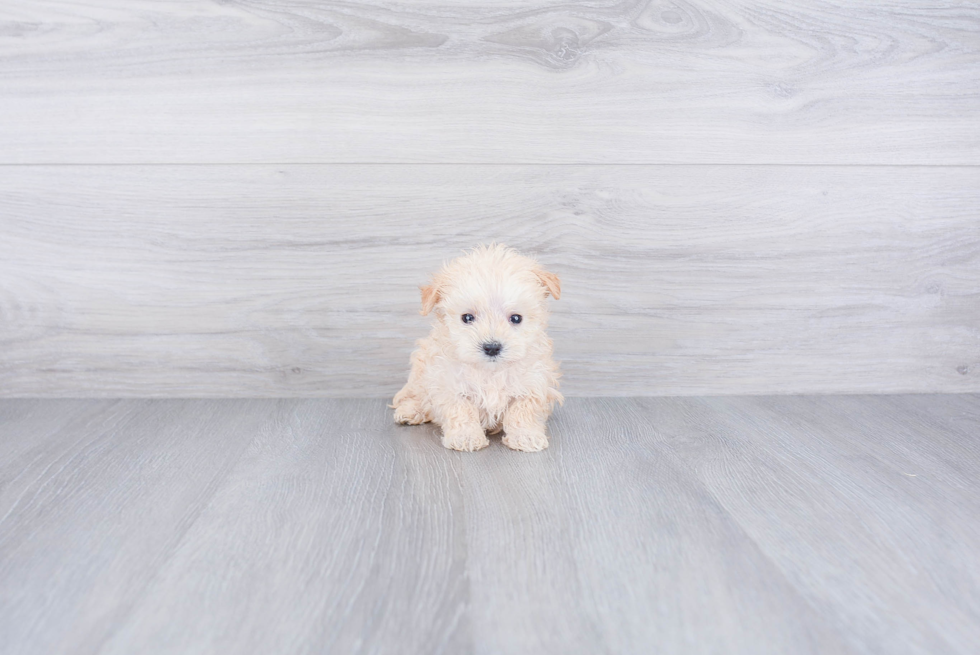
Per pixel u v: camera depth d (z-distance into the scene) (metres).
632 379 1.62
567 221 1.55
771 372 1.63
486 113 1.50
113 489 1.07
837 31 1.51
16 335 1.56
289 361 1.59
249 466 1.17
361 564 0.84
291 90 1.49
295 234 1.53
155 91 1.48
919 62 1.53
